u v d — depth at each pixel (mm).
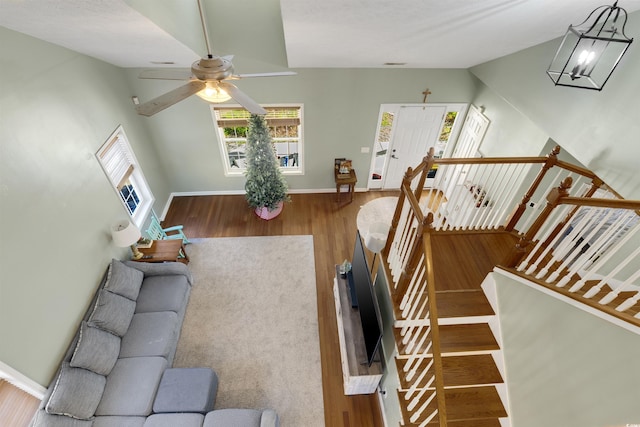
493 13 2523
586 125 3188
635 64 2674
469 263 3418
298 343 4211
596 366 2100
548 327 2457
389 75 5387
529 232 2625
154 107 2109
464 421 2795
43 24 2539
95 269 3885
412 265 2703
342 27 2875
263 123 5180
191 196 6746
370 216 6301
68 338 3332
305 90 5465
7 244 2746
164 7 2879
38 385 2920
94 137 4125
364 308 3299
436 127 6152
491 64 4668
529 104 3980
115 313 3658
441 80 5512
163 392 3301
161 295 4180
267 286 4914
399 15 2535
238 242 5656
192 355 4055
